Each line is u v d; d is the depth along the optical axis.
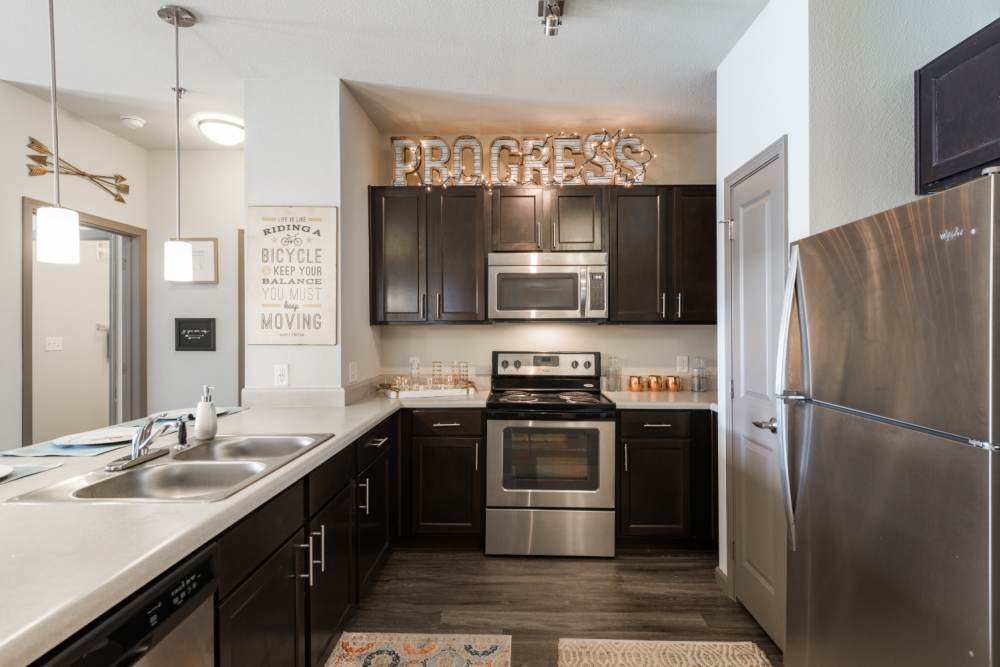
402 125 3.13
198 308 3.47
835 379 1.30
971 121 1.42
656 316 2.99
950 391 0.96
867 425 1.19
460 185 3.07
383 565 2.51
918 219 1.03
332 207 2.52
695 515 2.71
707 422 2.71
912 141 1.64
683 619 2.08
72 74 2.44
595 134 3.07
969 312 0.91
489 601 2.21
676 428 2.72
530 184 3.04
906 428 1.07
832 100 1.64
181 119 2.96
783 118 1.80
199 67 2.40
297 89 2.52
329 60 2.35
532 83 2.58
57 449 1.64
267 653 1.31
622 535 2.72
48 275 3.77
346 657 1.82
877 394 1.15
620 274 3.00
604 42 2.20
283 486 1.35
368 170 3.01
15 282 2.54
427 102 2.81
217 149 3.45
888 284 1.11
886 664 1.14
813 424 1.40
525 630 2.00
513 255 2.96
